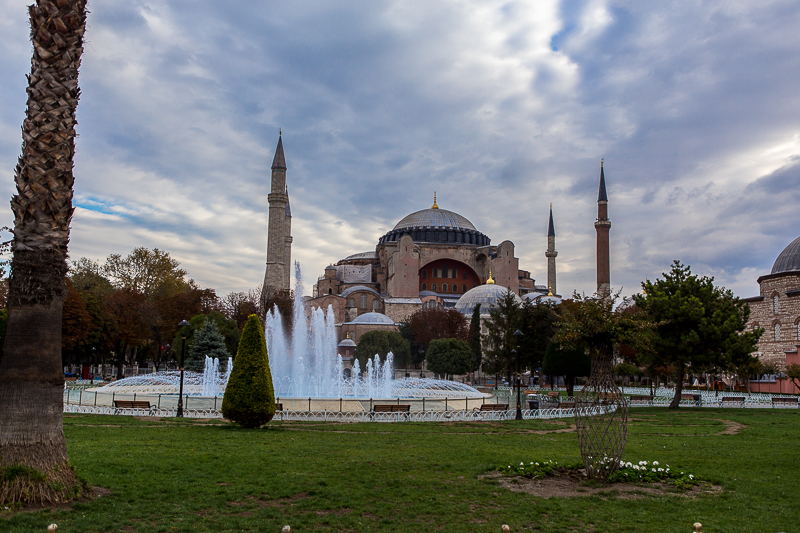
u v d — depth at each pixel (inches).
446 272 4849.9
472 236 5036.9
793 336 2758.4
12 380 402.6
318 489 470.3
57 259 417.7
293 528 375.2
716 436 885.8
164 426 875.4
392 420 1053.2
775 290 2881.4
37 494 392.8
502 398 1761.8
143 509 404.5
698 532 293.4
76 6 426.0
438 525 385.4
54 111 415.5
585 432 539.8
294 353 2303.2
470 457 636.1
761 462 634.8
